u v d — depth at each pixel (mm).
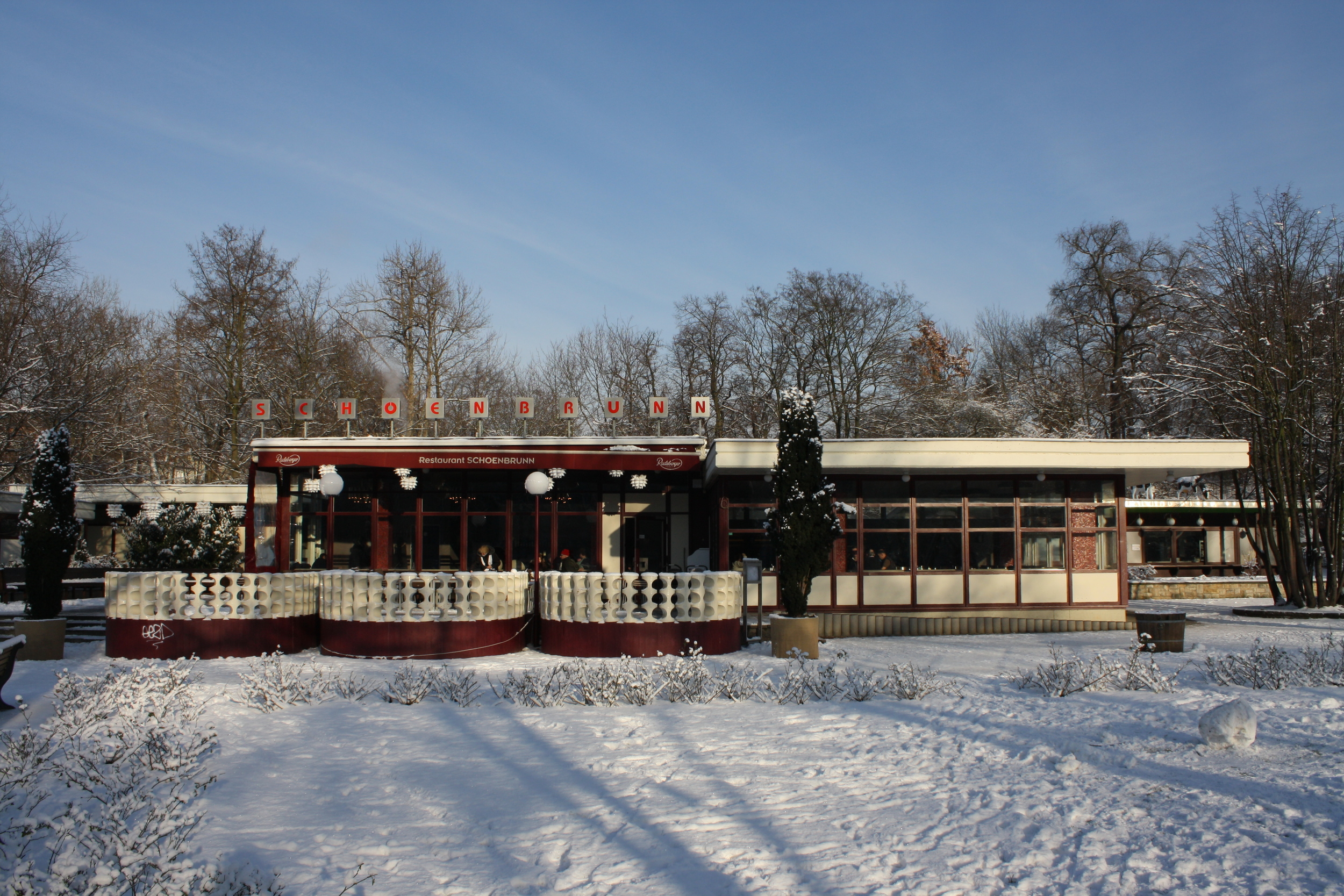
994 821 6539
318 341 40594
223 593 16531
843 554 20703
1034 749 8656
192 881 4496
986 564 20891
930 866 5652
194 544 18797
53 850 4816
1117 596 20953
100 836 4773
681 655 15117
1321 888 5145
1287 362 24625
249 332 38125
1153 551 37031
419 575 16109
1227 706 8445
